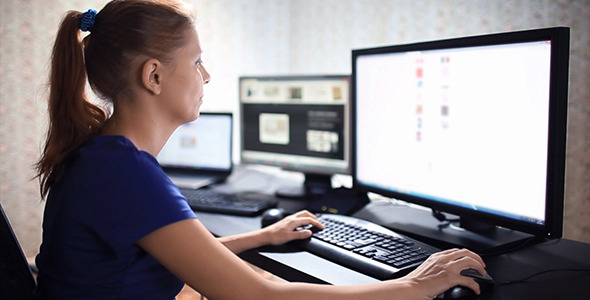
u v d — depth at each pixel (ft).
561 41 3.02
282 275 3.48
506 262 3.43
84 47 2.98
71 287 2.74
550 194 3.16
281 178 6.84
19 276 2.79
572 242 3.86
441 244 3.79
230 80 8.93
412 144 4.17
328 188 5.88
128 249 2.63
